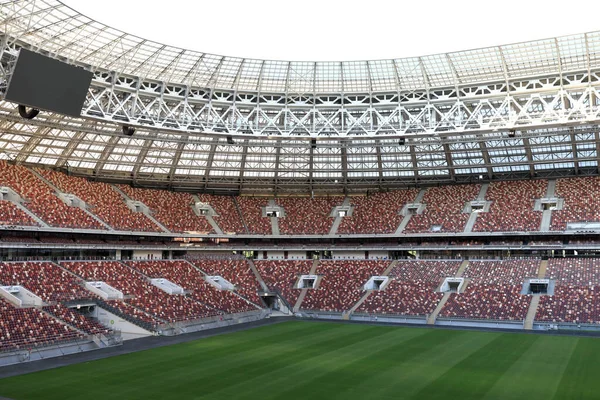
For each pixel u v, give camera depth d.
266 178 90.25
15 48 51.28
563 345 49.12
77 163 79.62
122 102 60.28
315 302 74.81
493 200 83.25
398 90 67.19
